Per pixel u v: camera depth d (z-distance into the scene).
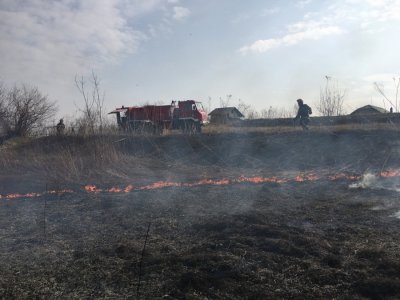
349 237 6.32
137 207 8.84
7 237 7.09
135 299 4.54
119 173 14.33
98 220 7.98
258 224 6.93
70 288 4.90
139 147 20.89
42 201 9.98
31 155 16.69
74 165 13.62
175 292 4.67
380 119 23.69
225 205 8.72
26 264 5.73
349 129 19.70
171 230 7.03
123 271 5.31
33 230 7.45
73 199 10.07
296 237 6.21
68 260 5.82
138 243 6.32
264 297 4.49
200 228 7.02
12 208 9.35
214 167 17.97
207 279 4.91
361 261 5.37
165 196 9.93
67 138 20.00
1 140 25.53
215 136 21.41
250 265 5.30
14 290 4.86
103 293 4.72
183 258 5.52
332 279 4.89
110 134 19.62
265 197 9.42
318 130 20.27
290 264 5.36
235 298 4.50
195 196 9.84
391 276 4.88
